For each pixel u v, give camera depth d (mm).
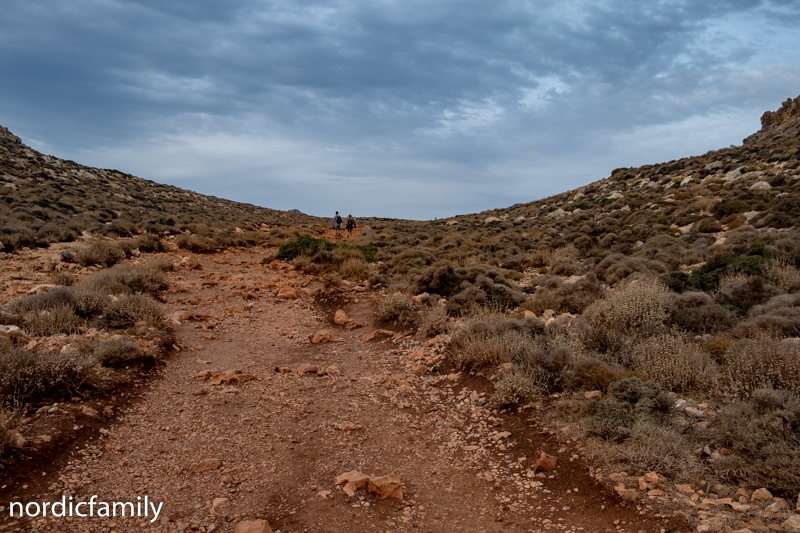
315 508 4387
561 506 4320
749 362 5988
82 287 12164
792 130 48062
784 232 15086
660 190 38062
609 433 5266
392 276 17516
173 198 54531
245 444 5781
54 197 31938
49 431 5336
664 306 9562
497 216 52969
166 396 7168
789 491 3922
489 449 5641
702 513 3814
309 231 41406
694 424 5203
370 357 9641
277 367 8773
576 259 20688
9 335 7875
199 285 16781
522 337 8391
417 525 4141
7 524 3838
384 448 5766
